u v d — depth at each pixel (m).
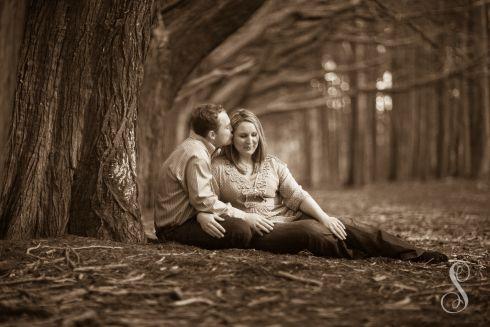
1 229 4.64
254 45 16.47
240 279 3.79
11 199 4.68
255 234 4.73
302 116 40.59
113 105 4.91
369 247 4.80
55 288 3.58
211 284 3.68
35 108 4.80
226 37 9.27
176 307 3.31
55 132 4.85
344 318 3.20
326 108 34.31
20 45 4.93
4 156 4.77
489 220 9.06
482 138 20.39
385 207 12.22
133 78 5.03
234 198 4.97
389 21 15.22
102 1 5.00
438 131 22.69
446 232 7.46
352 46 24.05
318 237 4.61
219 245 4.73
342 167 34.56
